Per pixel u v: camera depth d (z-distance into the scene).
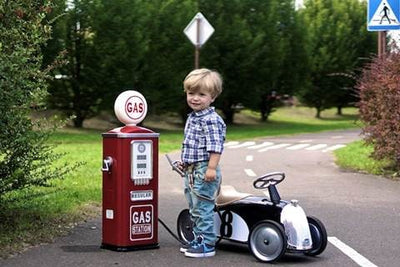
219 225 6.87
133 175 6.77
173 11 33.91
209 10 36.62
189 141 6.62
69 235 7.52
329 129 38.66
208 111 6.61
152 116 38.84
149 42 32.38
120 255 6.62
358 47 51.53
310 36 47.84
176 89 34.16
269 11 38.69
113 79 31.72
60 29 29.16
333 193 11.29
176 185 12.28
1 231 7.29
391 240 7.48
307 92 51.31
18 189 7.55
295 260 6.52
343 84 51.00
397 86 13.26
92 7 31.09
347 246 7.15
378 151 13.87
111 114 34.97
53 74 10.18
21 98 6.95
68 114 33.53
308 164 16.92
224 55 37.38
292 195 11.04
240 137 30.44
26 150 7.24
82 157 17.30
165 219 8.72
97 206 9.58
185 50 34.16
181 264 6.29
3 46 7.05
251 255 6.69
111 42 31.34
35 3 7.45
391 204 10.09
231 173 14.73
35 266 6.13
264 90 39.97
